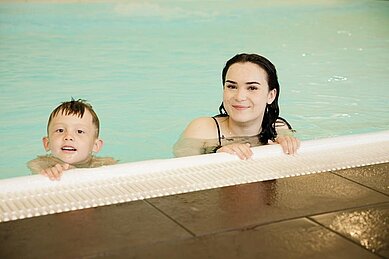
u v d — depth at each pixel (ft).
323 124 11.87
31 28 18.84
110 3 21.30
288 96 13.62
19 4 20.49
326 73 15.43
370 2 24.45
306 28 20.24
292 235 5.23
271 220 5.54
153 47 17.54
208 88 14.07
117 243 5.06
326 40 18.83
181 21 20.66
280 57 16.78
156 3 21.84
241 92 9.16
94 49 17.13
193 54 16.88
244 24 20.51
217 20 20.93
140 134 11.30
